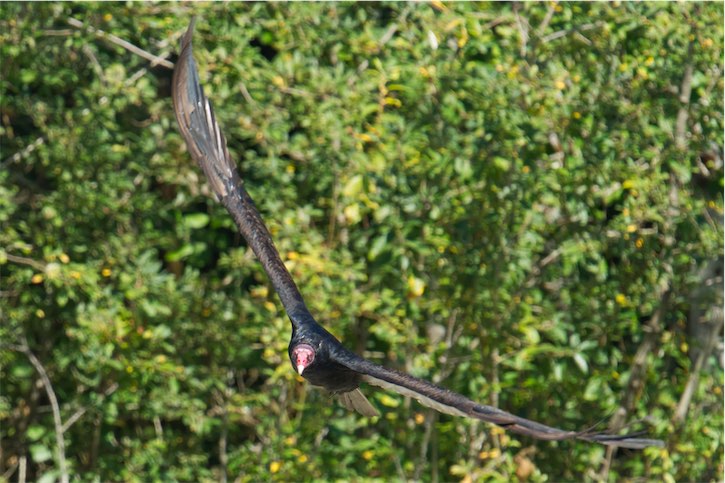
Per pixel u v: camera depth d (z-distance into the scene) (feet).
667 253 41.60
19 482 46.39
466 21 38.47
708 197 45.16
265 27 41.68
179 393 44.11
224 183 23.97
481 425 43.09
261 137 41.16
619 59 40.52
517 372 43.39
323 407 42.65
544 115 38.88
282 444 42.57
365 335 44.39
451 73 38.81
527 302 41.52
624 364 46.26
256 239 23.76
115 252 41.32
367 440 42.93
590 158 39.58
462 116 39.47
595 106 39.34
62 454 42.65
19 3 40.16
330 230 41.32
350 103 39.09
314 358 22.50
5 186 42.39
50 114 42.37
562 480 45.09
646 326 43.88
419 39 39.75
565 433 20.07
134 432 47.78
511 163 39.09
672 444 43.42
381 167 38.09
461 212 39.86
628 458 48.19
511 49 39.83
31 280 41.42
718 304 43.62
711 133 40.83
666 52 40.24
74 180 41.04
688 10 39.47
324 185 41.06
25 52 41.34
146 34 42.86
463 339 42.73
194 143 23.93
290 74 40.22
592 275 42.73
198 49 39.68
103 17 40.65
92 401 43.42
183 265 47.93
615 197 40.96
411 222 40.04
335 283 39.50
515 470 43.29
